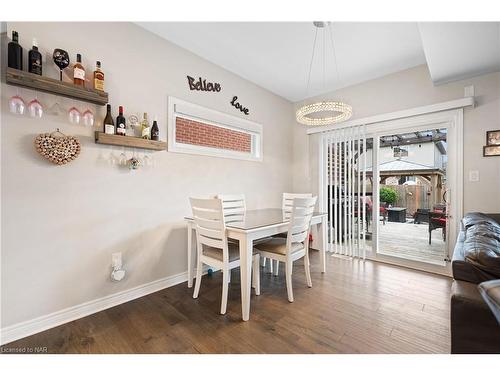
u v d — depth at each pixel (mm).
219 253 2098
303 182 4289
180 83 2654
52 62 1794
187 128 2832
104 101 1954
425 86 2998
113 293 2105
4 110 1593
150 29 2371
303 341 1578
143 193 2324
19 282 1650
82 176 1934
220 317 1879
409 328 1718
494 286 825
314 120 2773
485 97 2623
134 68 2268
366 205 3607
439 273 2832
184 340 1594
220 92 3111
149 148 2295
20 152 1651
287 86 3760
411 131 3148
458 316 1027
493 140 2572
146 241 2342
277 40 2562
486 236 1433
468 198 2701
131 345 1547
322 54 2826
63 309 1830
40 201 1735
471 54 2268
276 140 4070
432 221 3635
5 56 1606
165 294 2316
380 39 2533
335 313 1927
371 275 2773
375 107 3422
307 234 2424
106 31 2088
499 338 958
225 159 3189
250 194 3576
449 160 2846
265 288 2426
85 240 1950
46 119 1757
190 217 2506
